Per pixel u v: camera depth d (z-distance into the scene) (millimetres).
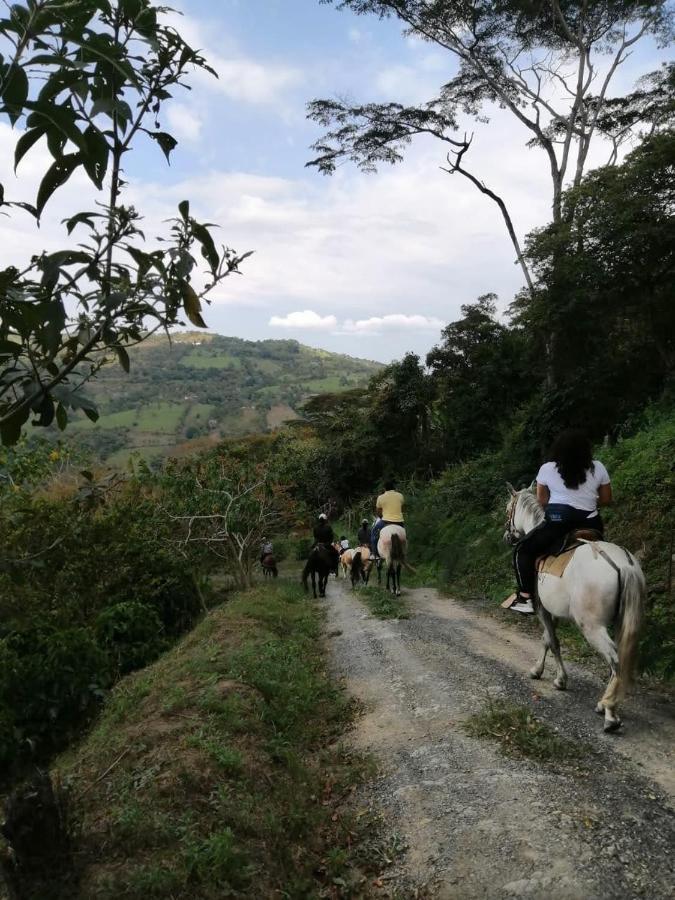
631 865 3271
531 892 3158
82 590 11328
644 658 5727
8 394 1680
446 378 35094
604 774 4316
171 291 1662
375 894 3547
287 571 24828
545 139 23688
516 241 24266
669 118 17547
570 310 16203
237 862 3482
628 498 11414
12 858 3326
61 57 1504
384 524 14117
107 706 7867
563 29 23516
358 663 8039
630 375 17500
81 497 3182
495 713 5465
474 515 19281
